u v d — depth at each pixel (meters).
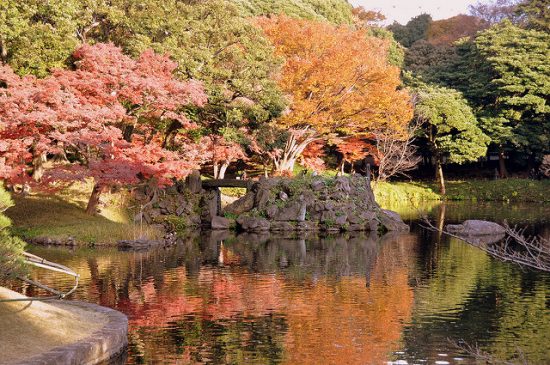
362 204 35.38
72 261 22.20
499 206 47.66
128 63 27.22
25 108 25.11
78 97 26.48
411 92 53.97
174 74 30.02
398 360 11.73
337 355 12.02
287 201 34.88
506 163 61.44
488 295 17.11
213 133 35.41
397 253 24.91
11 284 17.75
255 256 23.97
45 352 9.88
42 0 27.45
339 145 47.19
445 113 51.38
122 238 27.08
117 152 28.00
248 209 35.62
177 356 11.87
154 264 21.78
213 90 30.86
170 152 29.80
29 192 32.38
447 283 18.73
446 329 13.82
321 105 41.34
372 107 42.69
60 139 25.94
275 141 38.41
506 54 54.56
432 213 42.56
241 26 32.22
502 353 12.17
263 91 32.66
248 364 11.48
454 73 57.78
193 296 16.80
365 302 16.23
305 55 40.38
